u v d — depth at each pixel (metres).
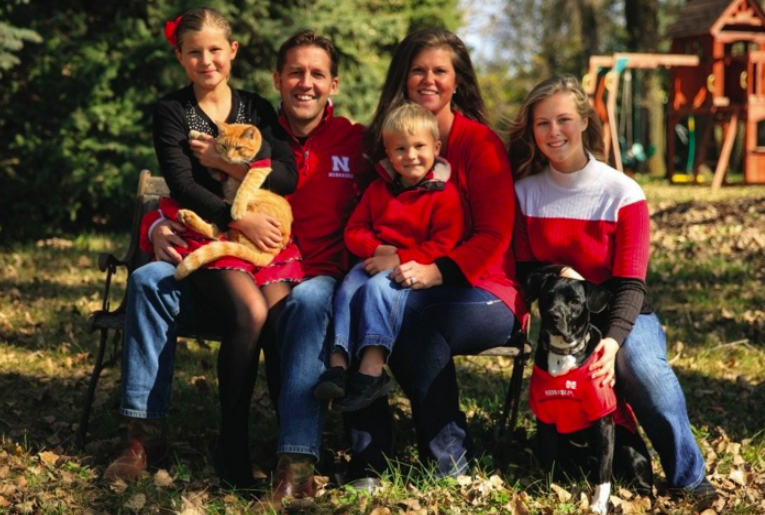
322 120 4.38
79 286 8.00
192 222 3.94
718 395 5.33
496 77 36.34
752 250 9.21
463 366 5.93
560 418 3.75
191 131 4.04
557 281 3.65
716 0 17.03
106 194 10.44
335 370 3.69
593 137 4.07
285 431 3.72
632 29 23.06
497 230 3.95
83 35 11.11
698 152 17.30
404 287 3.83
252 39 11.50
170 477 3.88
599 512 3.61
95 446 4.24
